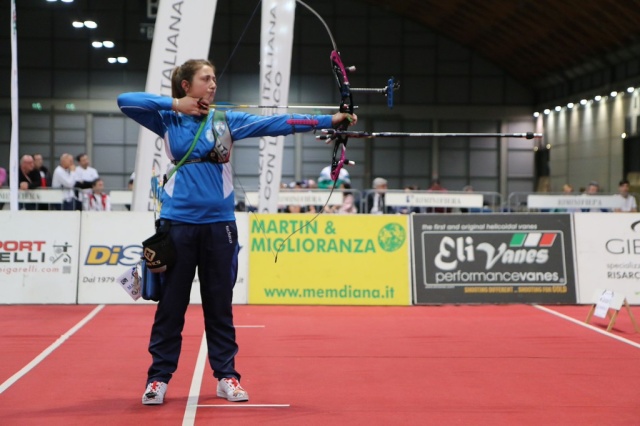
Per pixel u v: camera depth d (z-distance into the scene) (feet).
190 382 20.93
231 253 18.76
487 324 32.19
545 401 19.02
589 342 27.89
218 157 18.38
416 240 38.99
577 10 83.41
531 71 106.93
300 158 110.11
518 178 113.50
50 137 106.32
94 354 24.93
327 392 19.89
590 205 55.31
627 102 85.40
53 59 106.11
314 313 35.47
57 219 38.22
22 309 35.99
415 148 112.06
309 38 109.91
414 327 31.27
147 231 38.42
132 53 106.73
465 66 111.75
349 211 50.70
